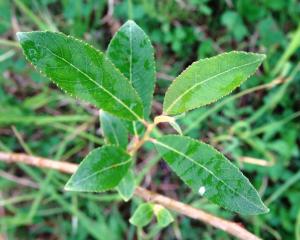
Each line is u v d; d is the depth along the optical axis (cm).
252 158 32
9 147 34
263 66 34
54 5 35
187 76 14
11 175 34
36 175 33
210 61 13
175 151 16
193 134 33
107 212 34
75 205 32
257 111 33
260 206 15
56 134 35
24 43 13
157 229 31
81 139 34
